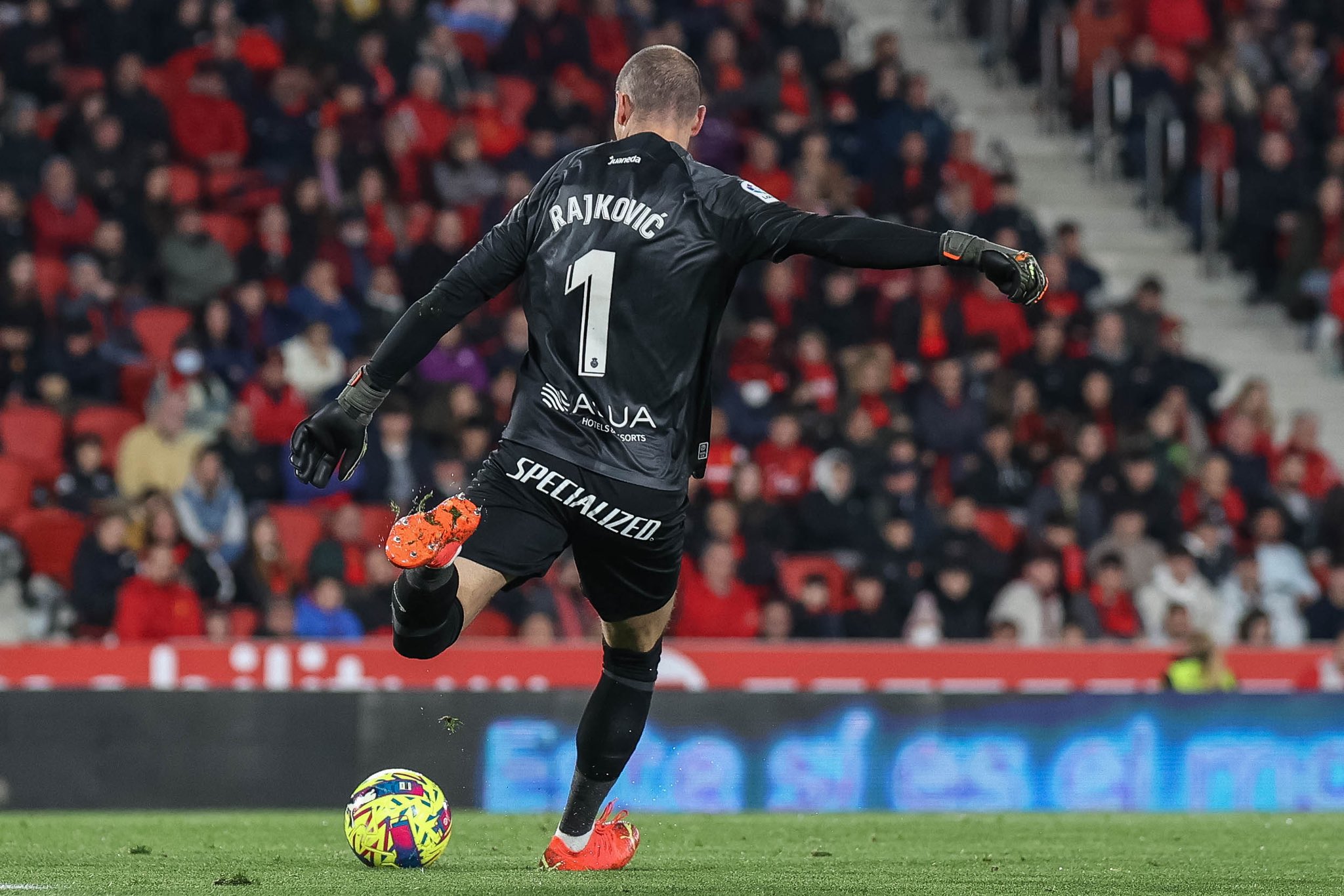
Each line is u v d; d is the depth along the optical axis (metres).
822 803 32.84
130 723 31.36
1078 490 48.41
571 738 32.09
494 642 40.22
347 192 52.91
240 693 31.66
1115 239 64.56
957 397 50.84
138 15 55.19
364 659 35.12
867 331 54.06
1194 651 38.03
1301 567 49.81
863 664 37.28
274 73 56.59
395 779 17.19
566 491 14.59
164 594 39.34
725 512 42.84
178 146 53.16
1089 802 33.75
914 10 71.69
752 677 36.72
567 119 58.50
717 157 58.75
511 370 48.38
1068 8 70.19
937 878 16.66
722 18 63.03
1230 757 34.12
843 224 14.04
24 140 50.25
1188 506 51.59
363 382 14.88
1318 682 39.94
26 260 46.53
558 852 16.72
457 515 13.74
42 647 33.94
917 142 59.53
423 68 56.47
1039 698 33.72
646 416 14.58
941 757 33.28
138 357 47.22
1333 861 19.75
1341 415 62.06
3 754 30.94
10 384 45.69
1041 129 68.44
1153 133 65.19
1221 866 18.80
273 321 48.41
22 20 53.84
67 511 42.31
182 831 24.45
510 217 15.10
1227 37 69.06
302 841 22.19
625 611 15.61
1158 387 55.16
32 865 17.86
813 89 64.31
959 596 44.28
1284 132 65.75
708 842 22.62
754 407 49.22
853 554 45.81
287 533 43.19
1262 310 64.12
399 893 14.10
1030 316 56.16
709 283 14.57
